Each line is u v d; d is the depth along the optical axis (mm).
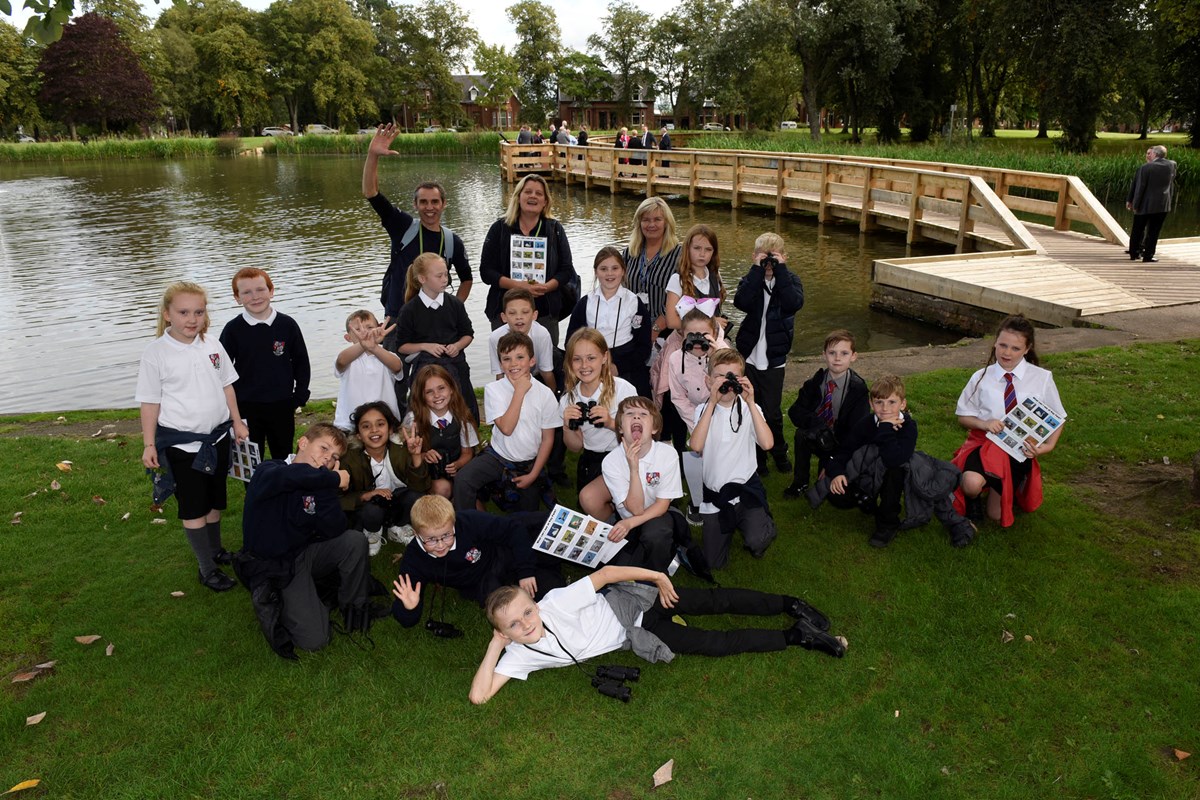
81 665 3588
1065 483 5199
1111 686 3346
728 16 41188
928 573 4207
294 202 26547
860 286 13703
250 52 71312
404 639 3770
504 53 79562
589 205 25828
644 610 3611
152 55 68875
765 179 23125
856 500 4539
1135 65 30469
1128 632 3674
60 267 16219
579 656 3477
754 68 44500
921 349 8586
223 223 21969
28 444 6262
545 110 83125
